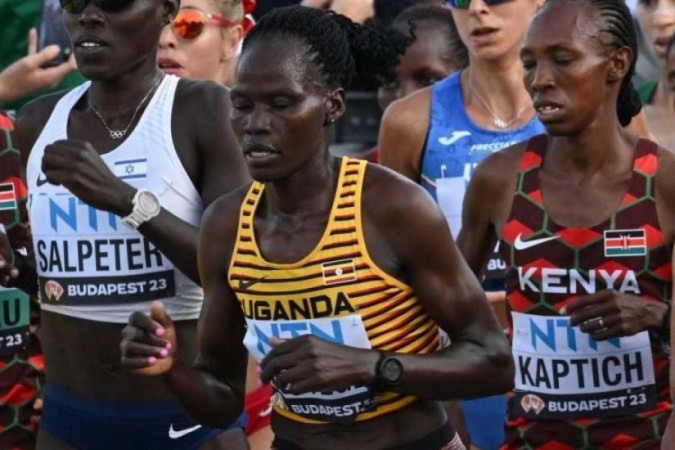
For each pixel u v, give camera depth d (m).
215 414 11.55
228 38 16.89
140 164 13.03
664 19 18.31
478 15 16.25
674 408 11.18
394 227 10.88
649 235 13.02
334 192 10.97
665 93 18.38
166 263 13.09
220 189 12.96
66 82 17.78
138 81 13.14
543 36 12.98
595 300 12.66
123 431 13.25
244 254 11.09
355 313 10.90
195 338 13.32
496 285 16.09
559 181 13.23
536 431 13.41
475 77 16.55
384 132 16.81
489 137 16.45
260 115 10.64
